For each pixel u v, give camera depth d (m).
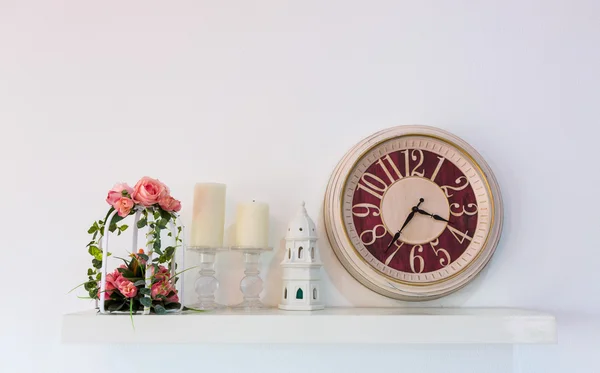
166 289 0.92
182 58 1.19
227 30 1.21
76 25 1.19
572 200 1.17
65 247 1.10
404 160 1.13
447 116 1.19
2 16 1.18
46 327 1.07
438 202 1.11
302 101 1.18
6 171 1.12
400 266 1.08
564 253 1.14
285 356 1.07
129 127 1.16
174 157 1.15
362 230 1.09
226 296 1.09
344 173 1.10
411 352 1.09
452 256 1.09
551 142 1.19
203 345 1.07
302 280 1.00
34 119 1.15
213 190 1.03
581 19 1.24
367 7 1.23
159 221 0.93
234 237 1.12
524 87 1.21
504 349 1.09
